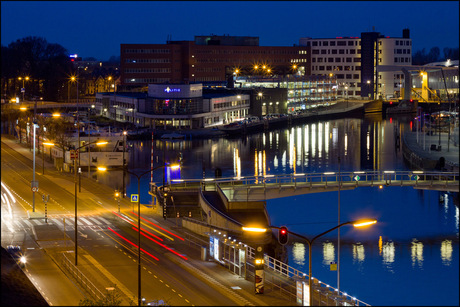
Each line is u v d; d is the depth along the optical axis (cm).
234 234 11712
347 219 14488
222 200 13475
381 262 11244
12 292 8619
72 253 10681
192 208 13888
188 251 10844
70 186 16825
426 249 12044
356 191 17600
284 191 13900
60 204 14662
